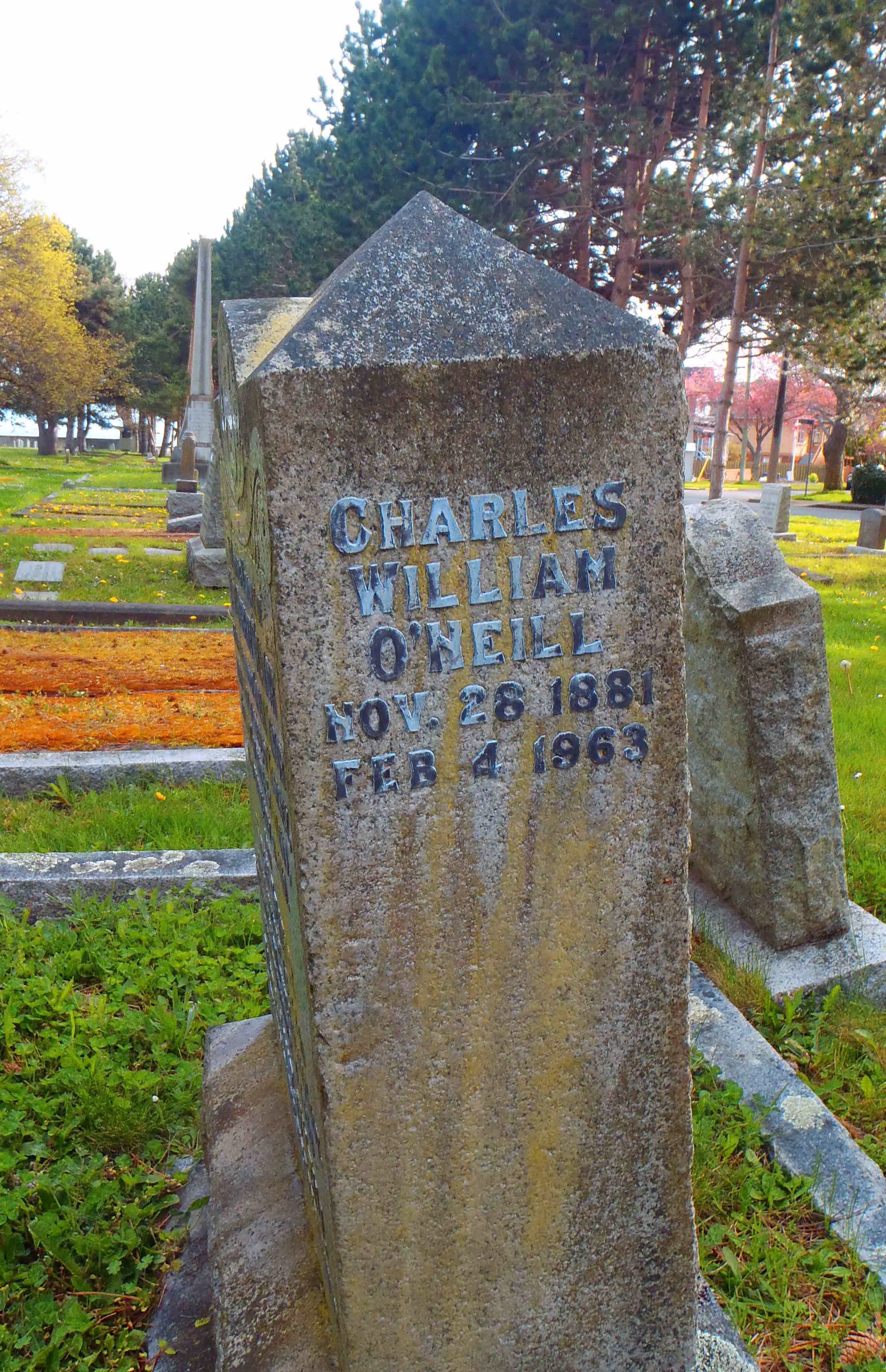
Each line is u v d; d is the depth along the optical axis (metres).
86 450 58.38
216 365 2.35
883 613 10.80
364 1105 1.69
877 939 3.69
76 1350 2.22
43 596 9.88
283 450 1.42
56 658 7.34
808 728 3.53
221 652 7.73
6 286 31.44
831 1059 3.25
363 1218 1.74
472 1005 1.71
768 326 17.50
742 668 3.51
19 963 3.55
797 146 14.57
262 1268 2.12
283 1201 2.24
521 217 15.09
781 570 3.58
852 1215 2.59
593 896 1.74
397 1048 1.68
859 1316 2.31
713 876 3.98
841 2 13.27
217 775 5.29
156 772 5.23
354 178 17.11
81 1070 3.02
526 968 1.72
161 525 16.41
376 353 1.44
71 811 4.98
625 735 1.68
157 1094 2.98
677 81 15.01
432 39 15.59
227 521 2.27
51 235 32.91
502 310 1.52
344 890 1.59
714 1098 2.95
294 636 1.48
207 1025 3.27
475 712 1.59
